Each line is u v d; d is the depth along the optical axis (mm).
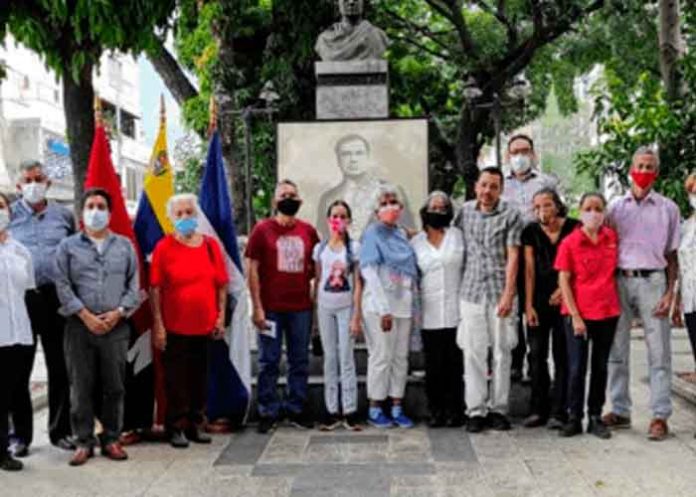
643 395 7504
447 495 4629
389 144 7871
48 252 5723
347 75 8117
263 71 12320
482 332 6070
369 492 4707
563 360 6117
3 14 6699
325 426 6316
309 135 7902
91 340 5465
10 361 5273
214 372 6398
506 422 6172
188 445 5898
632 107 9039
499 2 14570
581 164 9531
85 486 4953
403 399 6625
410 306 6301
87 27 6914
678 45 9703
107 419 5598
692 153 8867
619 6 13562
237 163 12000
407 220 7828
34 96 24953
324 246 6414
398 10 16625
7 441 5320
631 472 5016
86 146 7285
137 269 5652
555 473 5020
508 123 16844
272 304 6250
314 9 11414
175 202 5875
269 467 5293
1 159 21984
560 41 16625
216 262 6062
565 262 5852
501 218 6105
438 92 16922
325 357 6332
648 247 5879
